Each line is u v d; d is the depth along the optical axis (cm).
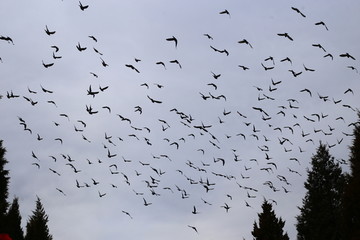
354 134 2186
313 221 3169
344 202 1998
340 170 3347
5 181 3322
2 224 3531
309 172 3419
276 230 3047
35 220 4284
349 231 1953
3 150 3409
